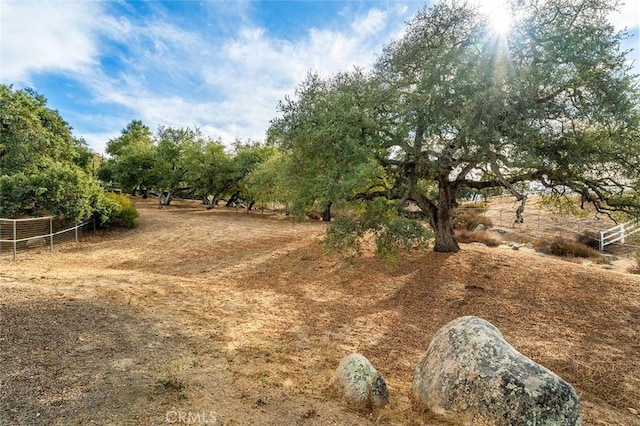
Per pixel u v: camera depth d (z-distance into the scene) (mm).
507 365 3738
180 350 4945
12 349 4133
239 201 36938
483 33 8867
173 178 31438
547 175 9703
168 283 9023
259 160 30266
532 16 8742
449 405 3787
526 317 8117
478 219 24781
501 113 7895
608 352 6574
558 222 23906
